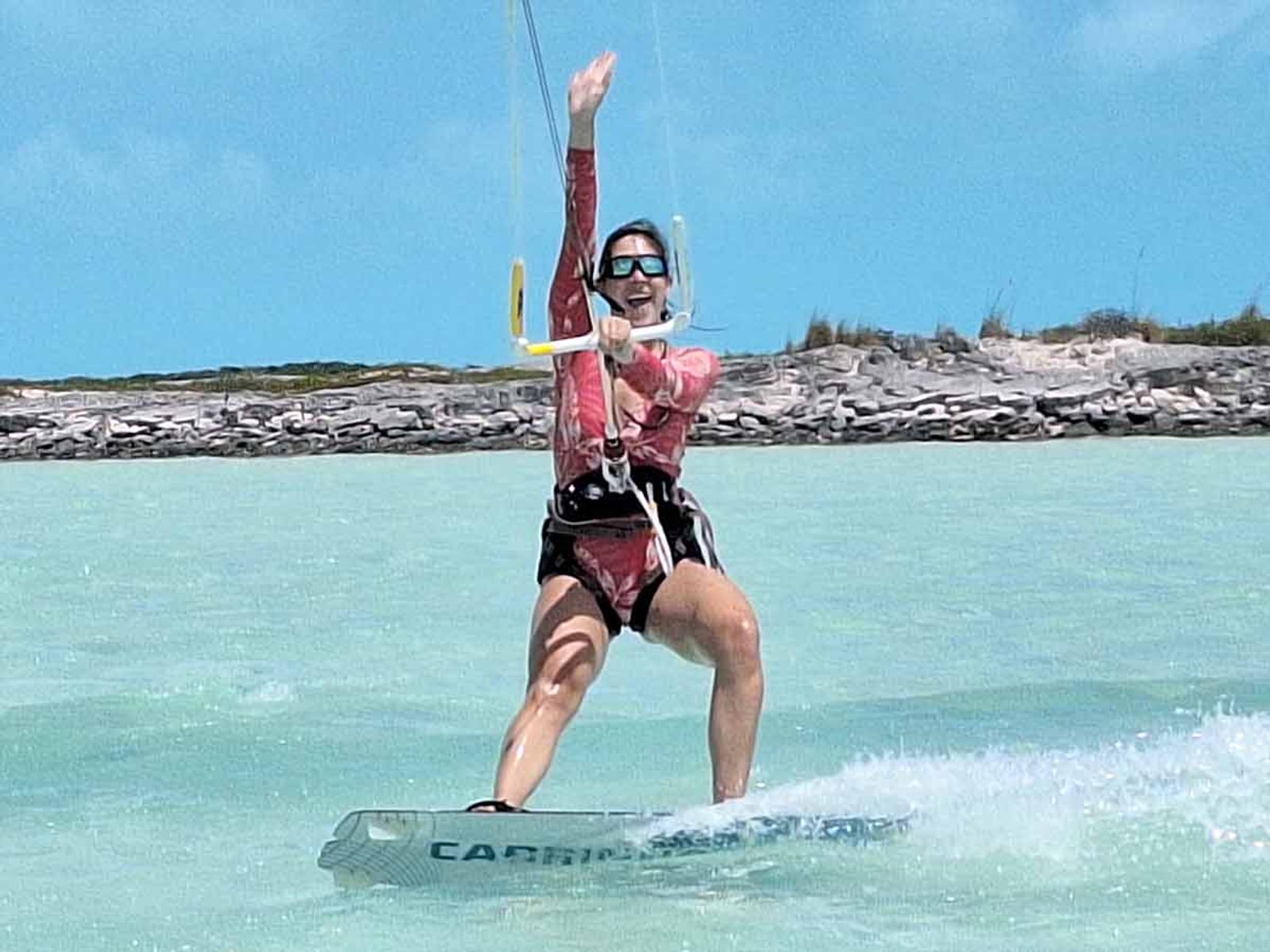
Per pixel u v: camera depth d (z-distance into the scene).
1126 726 15.83
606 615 12.34
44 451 74.81
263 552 32.44
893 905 10.05
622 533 12.24
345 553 32.09
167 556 32.12
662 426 12.39
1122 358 72.25
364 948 9.61
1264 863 10.59
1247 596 24.78
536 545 33.09
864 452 60.69
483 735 16.03
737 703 11.98
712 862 10.99
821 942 9.45
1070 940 9.35
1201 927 9.52
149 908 10.52
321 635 22.50
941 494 42.75
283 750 15.31
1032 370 72.00
